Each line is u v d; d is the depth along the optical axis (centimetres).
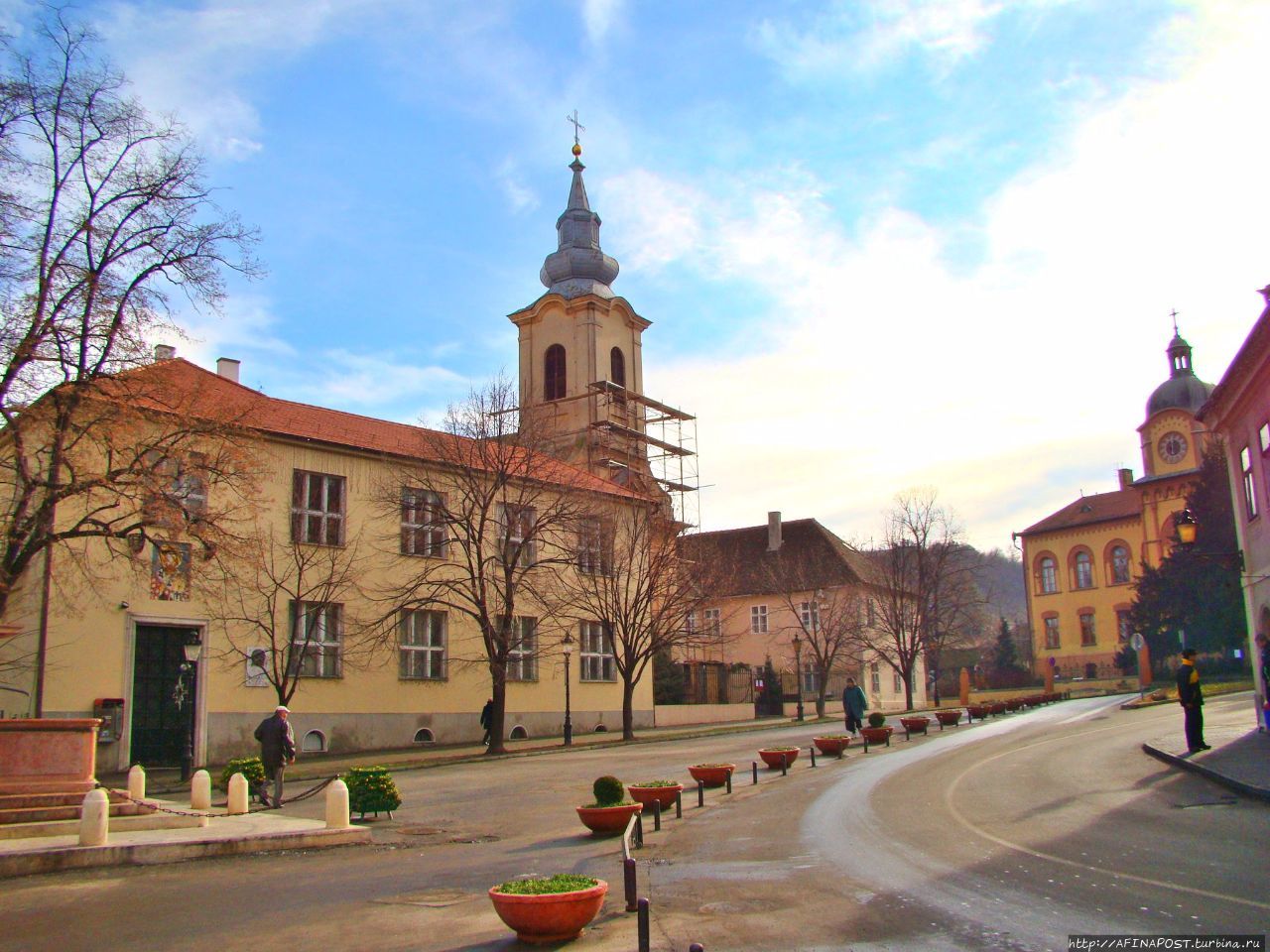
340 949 932
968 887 1041
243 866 1434
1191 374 8344
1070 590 8956
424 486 3734
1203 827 1349
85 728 1814
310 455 3475
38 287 2264
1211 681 5191
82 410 2353
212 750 3059
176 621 3030
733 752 3142
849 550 7275
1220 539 5769
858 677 6588
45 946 964
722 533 7512
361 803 1869
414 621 3747
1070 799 1669
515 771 2750
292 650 3009
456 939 957
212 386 3503
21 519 2289
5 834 1585
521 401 5212
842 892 1048
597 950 887
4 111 2283
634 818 1471
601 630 4566
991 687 8075
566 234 6619
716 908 1016
